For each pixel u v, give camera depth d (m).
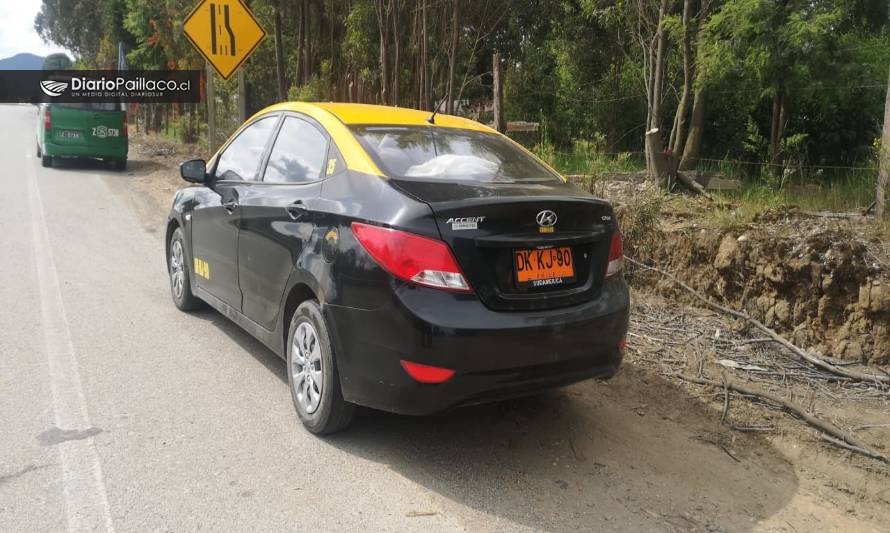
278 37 17.11
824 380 4.90
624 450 3.98
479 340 3.35
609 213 3.96
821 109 10.82
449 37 14.27
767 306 5.63
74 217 10.27
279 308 4.27
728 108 12.12
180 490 3.37
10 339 5.27
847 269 5.18
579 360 3.67
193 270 5.70
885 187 6.42
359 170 3.89
